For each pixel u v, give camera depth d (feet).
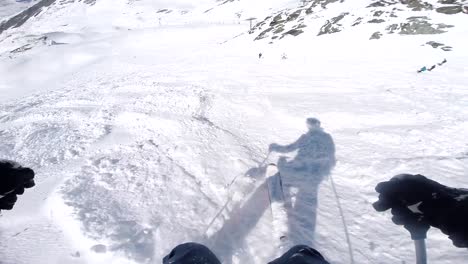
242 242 12.50
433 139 23.52
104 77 87.40
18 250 12.10
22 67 151.53
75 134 29.71
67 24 469.16
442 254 12.24
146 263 11.13
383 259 12.25
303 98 36.29
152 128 29.58
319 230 13.84
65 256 11.74
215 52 98.37
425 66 47.14
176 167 19.89
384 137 24.23
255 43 94.07
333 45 69.26
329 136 25.41
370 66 50.42
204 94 43.11
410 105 31.45
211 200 15.69
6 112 46.55
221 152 22.27
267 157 22.24
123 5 494.18
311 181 18.48
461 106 30.17
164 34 198.70
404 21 67.97
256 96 39.37
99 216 13.85
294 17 100.37
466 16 63.98
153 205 15.08
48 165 22.02
